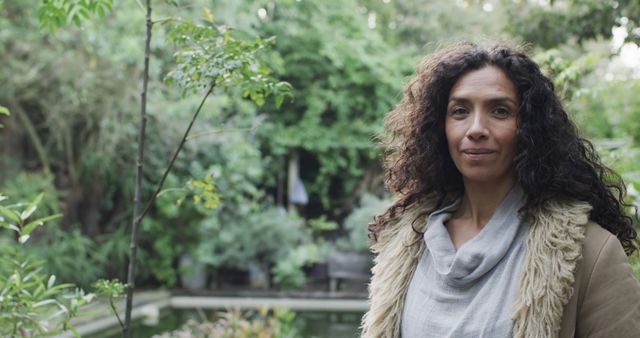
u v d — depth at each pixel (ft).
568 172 3.83
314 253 35.65
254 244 34.53
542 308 3.57
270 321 17.54
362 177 40.83
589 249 3.67
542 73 3.96
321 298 31.91
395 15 44.42
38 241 26.58
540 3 14.62
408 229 4.36
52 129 27.45
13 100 25.89
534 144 3.84
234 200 34.83
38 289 6.64
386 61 39.52
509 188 4.01
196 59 6.40
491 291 3.76
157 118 28.73
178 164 31.37
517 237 3.85
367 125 39.73
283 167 40.55
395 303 4.19
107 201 32.65
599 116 17.37
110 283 6.52
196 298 31.24
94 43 24.91
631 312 3.55
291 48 38.34
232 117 35.81
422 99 4.31
